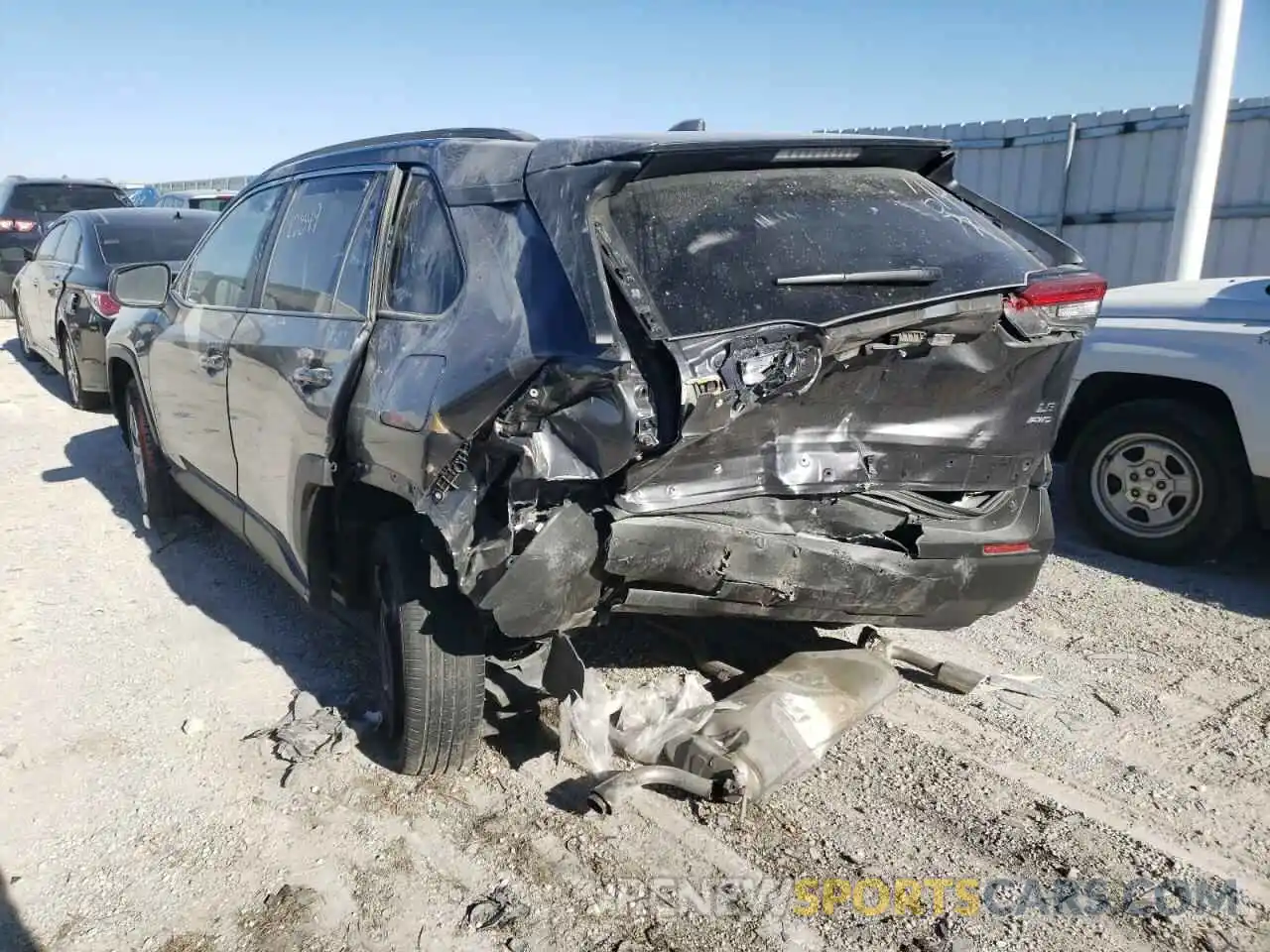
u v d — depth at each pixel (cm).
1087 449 577
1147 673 434
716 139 309
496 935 283
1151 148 1115
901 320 289
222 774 362
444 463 298
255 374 423
